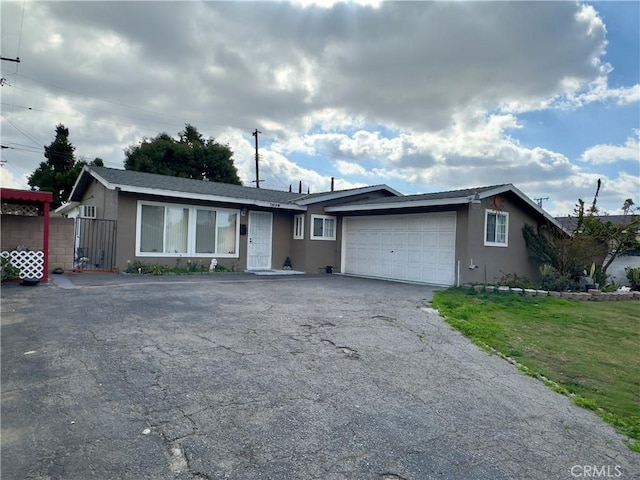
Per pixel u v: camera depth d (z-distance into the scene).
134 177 13.47
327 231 16.08
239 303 7.84
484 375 4.70
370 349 5.31
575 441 3.32
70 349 4.68
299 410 3.49
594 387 4.60
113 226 12.32
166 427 3.07
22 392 3.57
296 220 16.03
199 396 3.63
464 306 8.46
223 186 16.48
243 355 4.77
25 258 9.69
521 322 7.65
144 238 12.84
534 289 11.86
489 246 12.55
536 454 3.07
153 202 12.95
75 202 17.73
